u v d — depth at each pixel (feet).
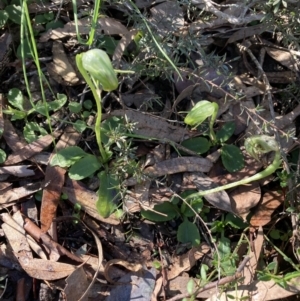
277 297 0.95
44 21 1.10
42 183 1.01
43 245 0.97
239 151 1.05
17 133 1.04
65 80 1.07
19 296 0.95
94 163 1.00
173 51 1.04
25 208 1.00
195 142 1.05
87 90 1.06
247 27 1.11
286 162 0.99
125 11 1.06
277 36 1.13
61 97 1.04
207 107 0.93
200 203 1.01
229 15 1.03
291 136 0.98
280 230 1.06
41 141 1.02
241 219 1.03
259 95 1.10
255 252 1.01
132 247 1.01
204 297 0.97
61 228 1.00
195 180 1.04
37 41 1.09
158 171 1.03
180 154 1.05
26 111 1.03
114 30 1.08
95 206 1.01
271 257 1.04
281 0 0.95
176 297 0.94
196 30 1.07
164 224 1.03
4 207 0.99
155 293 0.97
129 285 0.97
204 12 1.09
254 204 1.03
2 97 1.05
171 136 1.05
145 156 1.05
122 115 1.04
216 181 1.04
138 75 1.05
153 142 1.05
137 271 0.98
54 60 1.08
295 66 1.10
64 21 1.11
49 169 1.01
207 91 1.08
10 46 1.09
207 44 1.11
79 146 1.05
